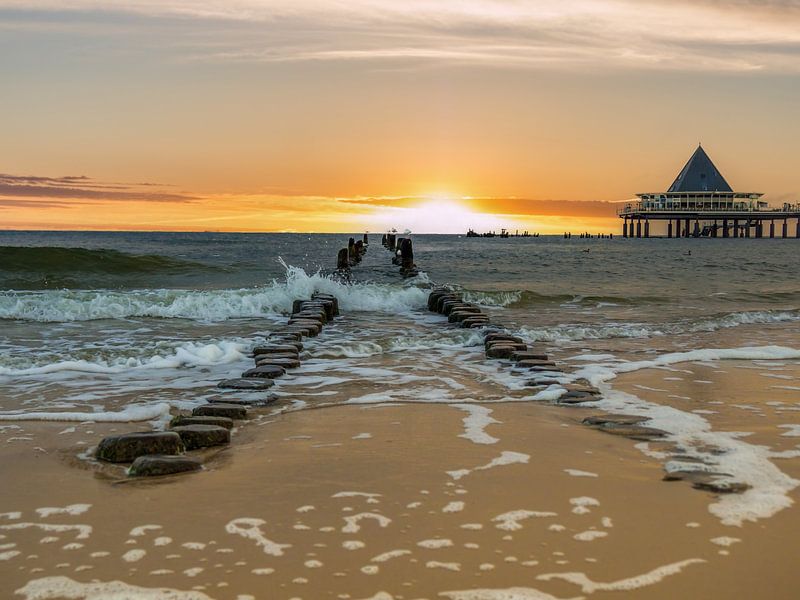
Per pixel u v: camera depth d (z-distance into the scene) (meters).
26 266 25.42
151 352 10.93
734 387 8.58
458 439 6.14
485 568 3.65
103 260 26.88
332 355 10.97
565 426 6.63
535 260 44.34
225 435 6.00
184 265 28.30
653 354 11.33
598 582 3.50
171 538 4.04
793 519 4.32
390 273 30.61
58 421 6.90
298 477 5.09
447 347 11.88
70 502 4.61
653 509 4.46
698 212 146.25
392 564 3.69
